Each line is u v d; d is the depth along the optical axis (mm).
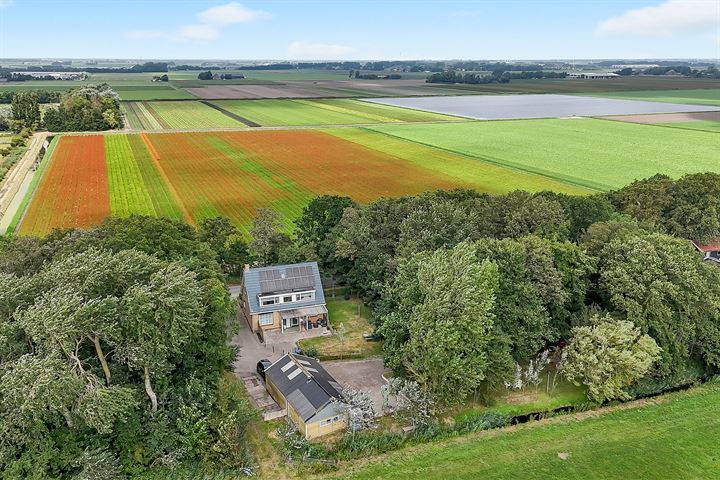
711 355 57594
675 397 54906
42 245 59500
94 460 39625
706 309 57781
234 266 84812
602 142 188000
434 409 49531
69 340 39656
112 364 45625
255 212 113375
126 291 42469
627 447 46812
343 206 85125
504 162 156750
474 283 50844
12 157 163000
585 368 52375
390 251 73438
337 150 175250
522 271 57000
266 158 163000
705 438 47969
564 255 60344
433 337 48031
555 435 48500
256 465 44375
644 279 56844
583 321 57938
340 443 47156
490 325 50875
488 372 52000
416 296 55000
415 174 144250
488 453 46125
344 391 50000
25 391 35562
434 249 66938
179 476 42625
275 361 60500
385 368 60312
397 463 44969
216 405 47125
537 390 55562
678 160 157750
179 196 123938
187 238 68812
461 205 76125
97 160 157500
